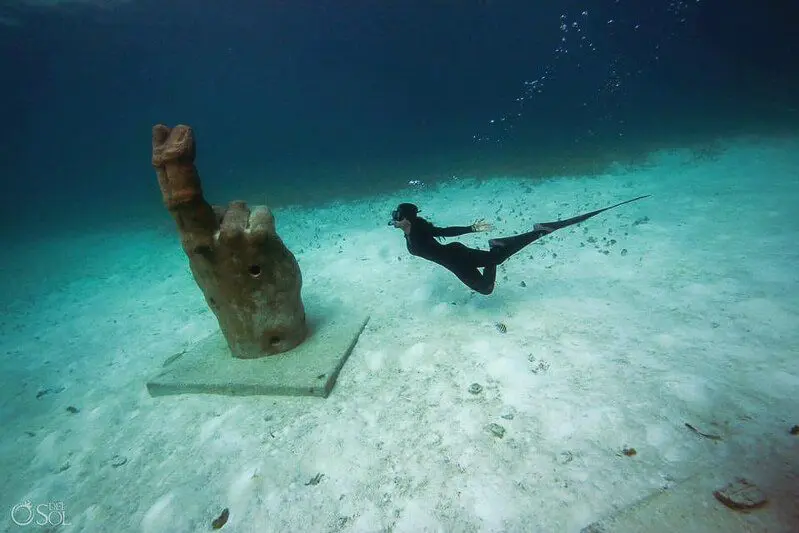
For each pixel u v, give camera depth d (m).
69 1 24.27
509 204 11.21
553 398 3.64
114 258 11.91
